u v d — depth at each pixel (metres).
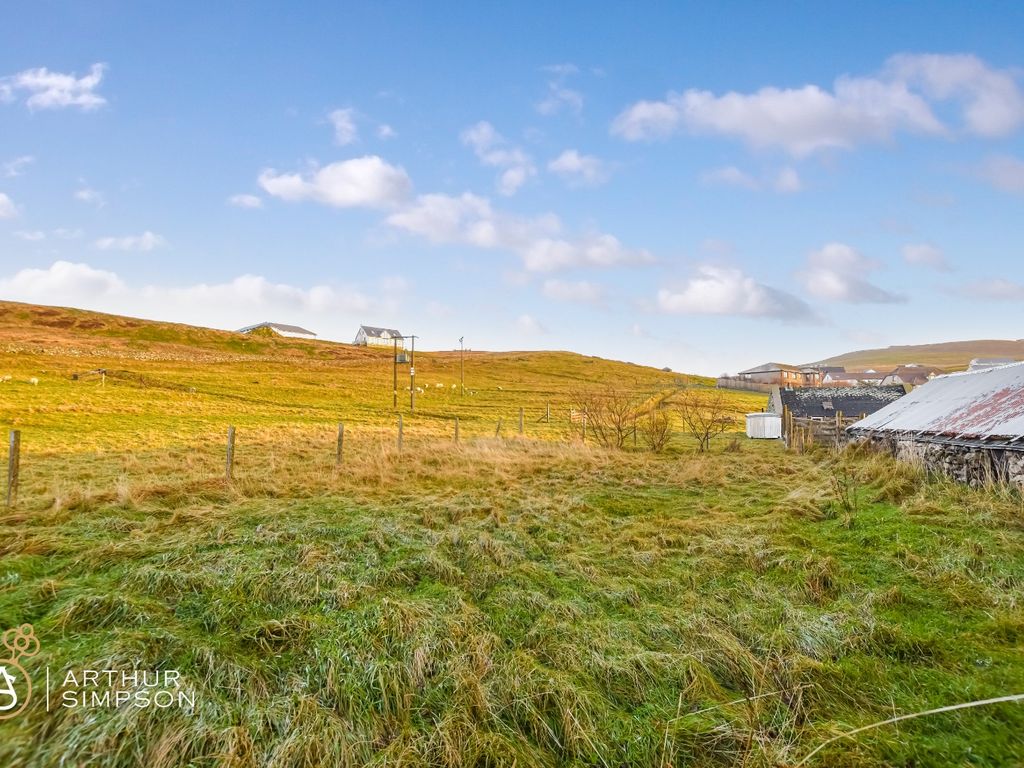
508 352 136.38
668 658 4.79
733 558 7.60
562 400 53.78
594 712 4.09
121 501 9.94
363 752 3.65
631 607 6.05
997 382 14.12
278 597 5.76
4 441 20.27
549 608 5.80
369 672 4.37
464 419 38.00
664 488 13.38
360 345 120.38
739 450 23.22
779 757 3.65
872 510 9.72
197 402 37.34
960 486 10.86
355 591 5.89
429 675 4.51
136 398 36.50
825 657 4.89
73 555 6.80
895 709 4.15
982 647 4.94
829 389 35.31
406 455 17.53
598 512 10.59
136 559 6.70
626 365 117.62
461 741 3.73
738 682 4.63
